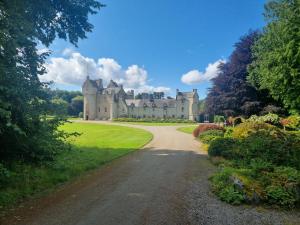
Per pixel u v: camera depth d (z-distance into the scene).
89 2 12.64
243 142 13.38
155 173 11.46
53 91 10.54
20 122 9.27
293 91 18.41
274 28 27.98
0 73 7.78
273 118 28.28
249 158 11.34
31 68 9.70
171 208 7.17
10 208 6.99
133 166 12.95
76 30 13.41
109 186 9.23
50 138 10.38
